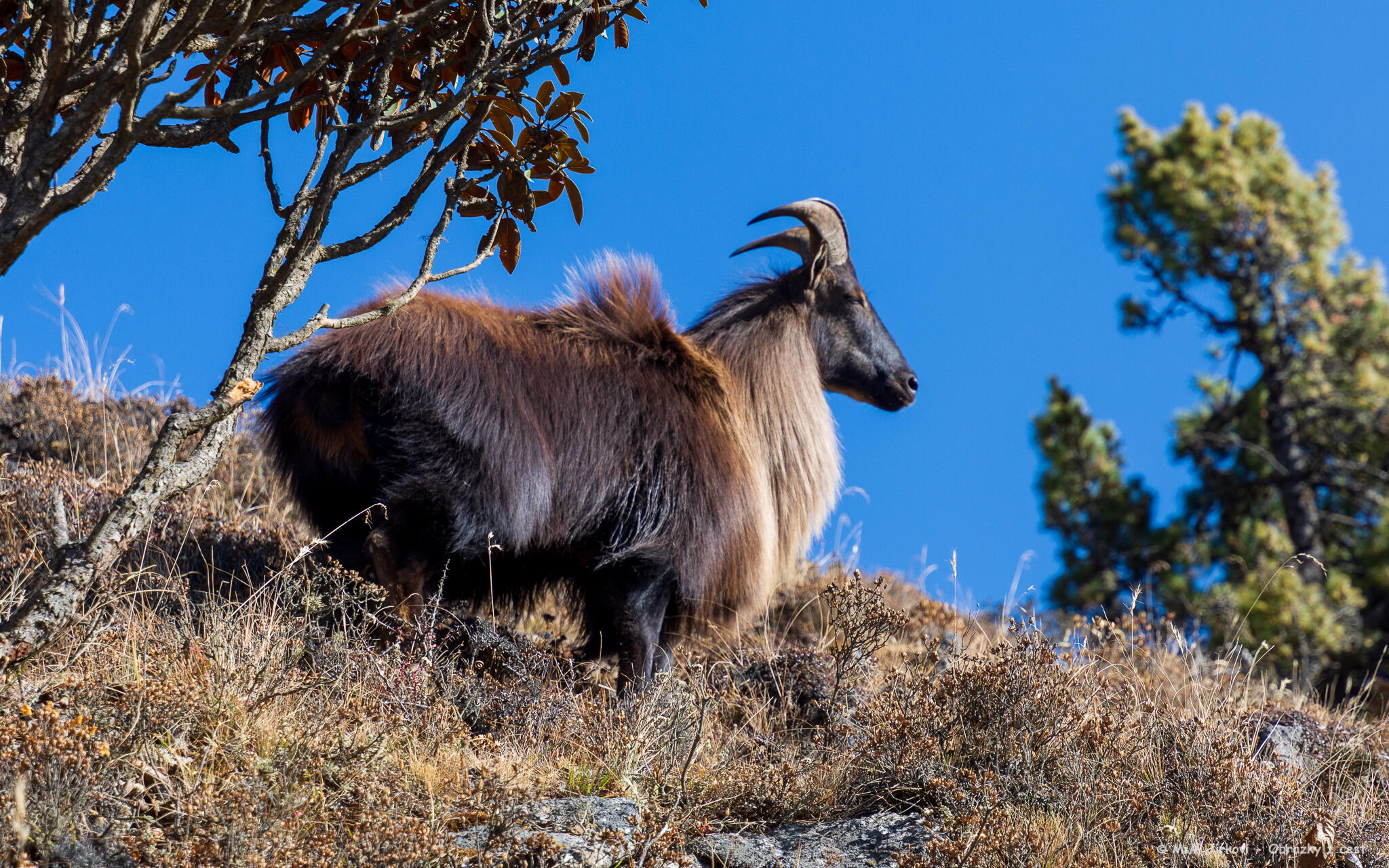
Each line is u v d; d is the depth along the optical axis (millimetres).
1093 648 17875
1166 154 56469
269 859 9258
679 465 16781
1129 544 53562
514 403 15742
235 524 18688
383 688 12953
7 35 10086
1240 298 54656
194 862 9109
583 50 12625
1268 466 53906
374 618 13836
